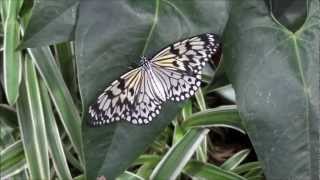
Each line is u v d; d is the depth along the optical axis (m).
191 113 0.73
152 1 0.60
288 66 0.59
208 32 0.60
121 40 0.58
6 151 0.69
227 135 0.83
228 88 0.76
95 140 0.58
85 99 0.58
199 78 0.58
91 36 0.58
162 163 0.68
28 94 0.69
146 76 0.58
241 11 0.60
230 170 0.74
